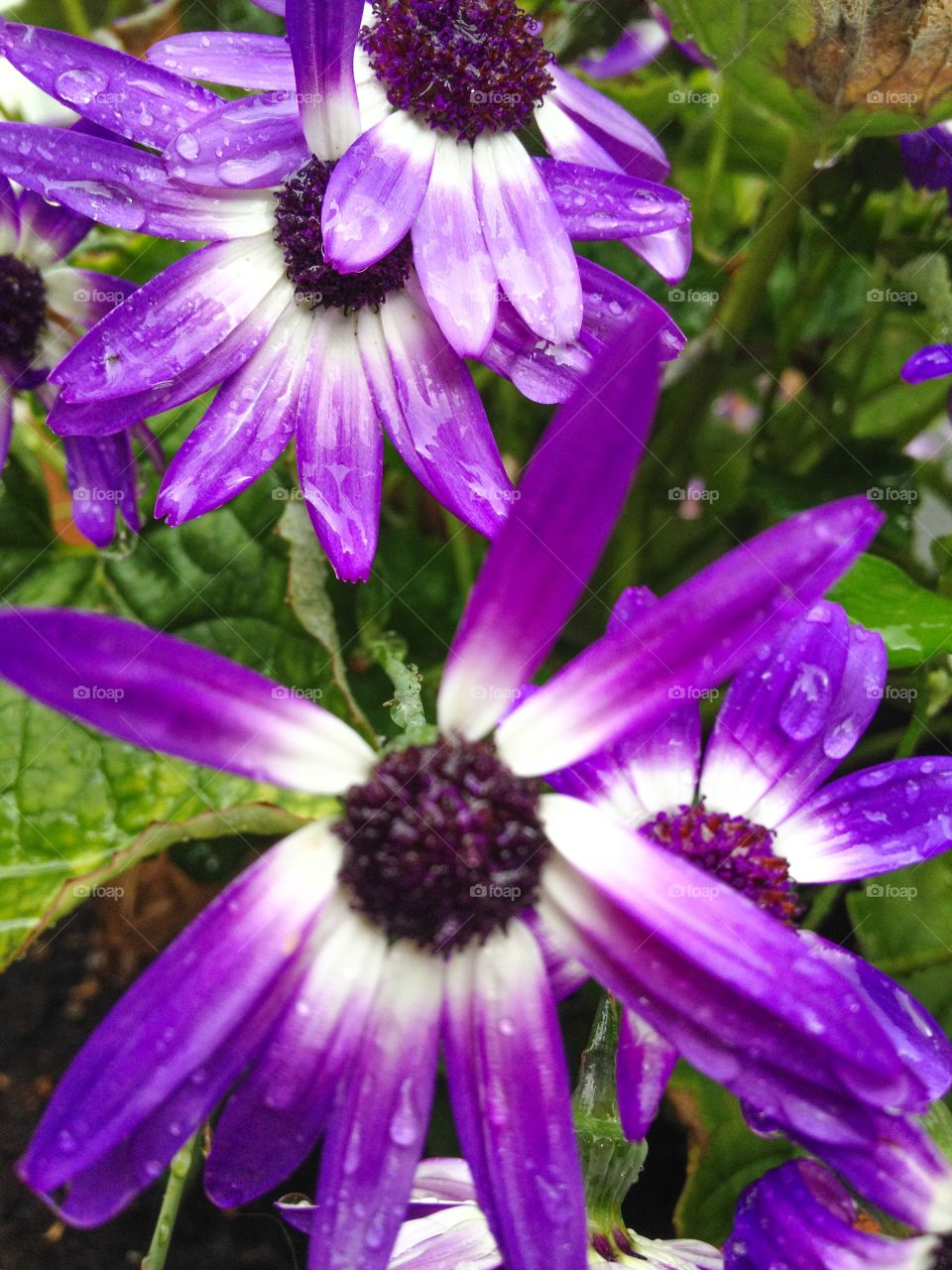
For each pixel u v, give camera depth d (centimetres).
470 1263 6
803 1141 6
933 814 7
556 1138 5
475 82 7
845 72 9
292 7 7
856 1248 6
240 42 8
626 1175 6
